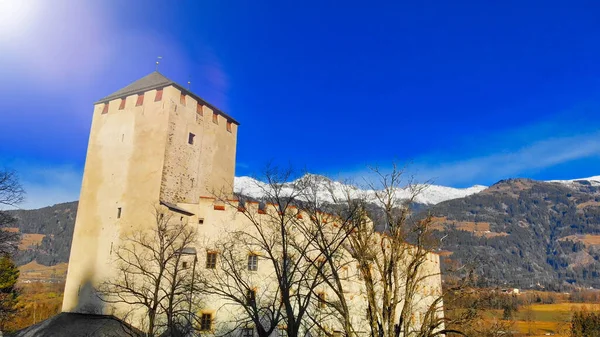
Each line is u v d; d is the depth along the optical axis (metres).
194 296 34.97
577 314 86.38
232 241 36.97
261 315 35.22
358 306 38.50
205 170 45.16
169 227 36.47
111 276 37.41
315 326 34.91
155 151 39.97
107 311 36.44
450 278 31.52
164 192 39.03
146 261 36.19
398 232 23.77
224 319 35.09
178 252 32.97
